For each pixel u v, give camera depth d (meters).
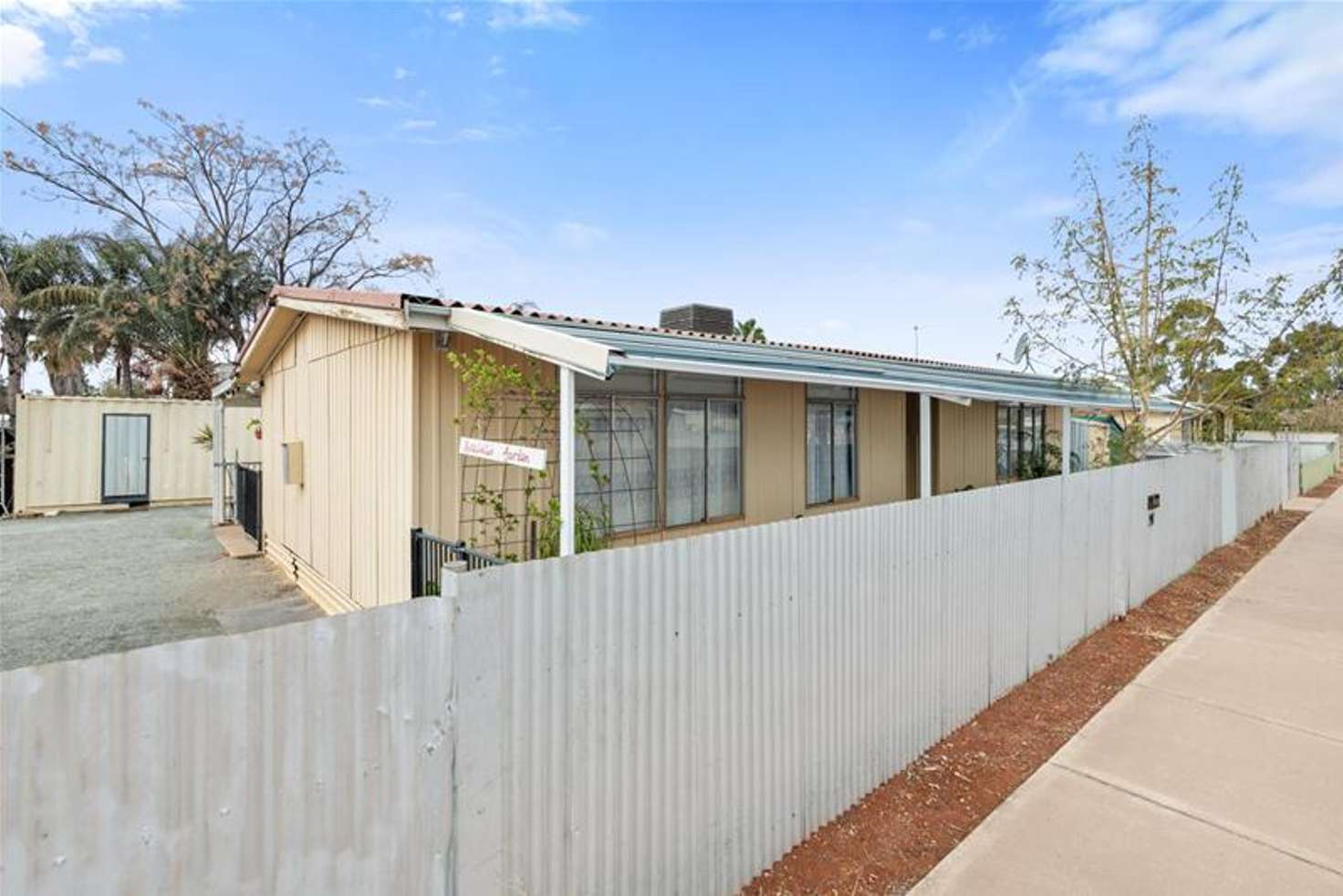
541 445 5.97
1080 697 5.04
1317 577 8.79
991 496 4.86
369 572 6.25
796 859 3.18
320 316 7.65
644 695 2.61
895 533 3.95
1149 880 2.96
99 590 8.07
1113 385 11.28
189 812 1.61
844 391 9.16
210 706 1.63
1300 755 4.09
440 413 5.52
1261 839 3.25
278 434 9.59
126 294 21.88
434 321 5.23
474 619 2.10
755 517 7.82
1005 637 5.04
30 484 14.59
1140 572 7.52
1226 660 5.74
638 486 6.59
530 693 2.25
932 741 4.27
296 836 1.76
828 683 3.47
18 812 1.41
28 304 20.78
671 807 2.71
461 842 2.07
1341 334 9.85
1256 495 13.45
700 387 7.16
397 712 1.93
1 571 9.06
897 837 3.34
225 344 24.41
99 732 1.49
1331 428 26.77
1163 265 10.33
